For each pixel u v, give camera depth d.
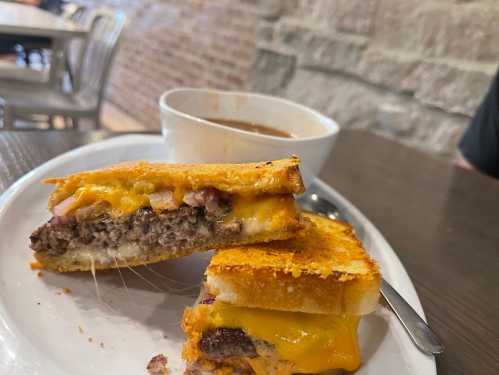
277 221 0.18
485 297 0.22
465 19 0.44
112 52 0.71
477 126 0.44
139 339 0.16
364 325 0.18
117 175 0.19
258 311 0.16
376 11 0.51
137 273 0.20
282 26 0.63
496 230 0.30
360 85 0.55
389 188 0.34
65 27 0.71
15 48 1.14
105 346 0.16
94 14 0.80
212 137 0.22
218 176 0.18
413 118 0.50
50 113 0.66
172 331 0.17
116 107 1.26
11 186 0.21
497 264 0.26
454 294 0.22
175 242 0.19
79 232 0.19
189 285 0.20
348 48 0.55
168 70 1.05
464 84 0.46
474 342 0.19
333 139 0.24
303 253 0.18
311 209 0.27
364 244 0.24
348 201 0.30
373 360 0.16
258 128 0.28
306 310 0.16
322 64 0.58
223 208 0.19
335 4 0.56
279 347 0.16
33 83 0.73
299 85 0.62
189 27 0.96
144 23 1.15
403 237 0.27
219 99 0.28
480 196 0.36
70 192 0.19
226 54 0.84
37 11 0.85
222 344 0.16
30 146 0.28
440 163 0.42
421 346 0.16
